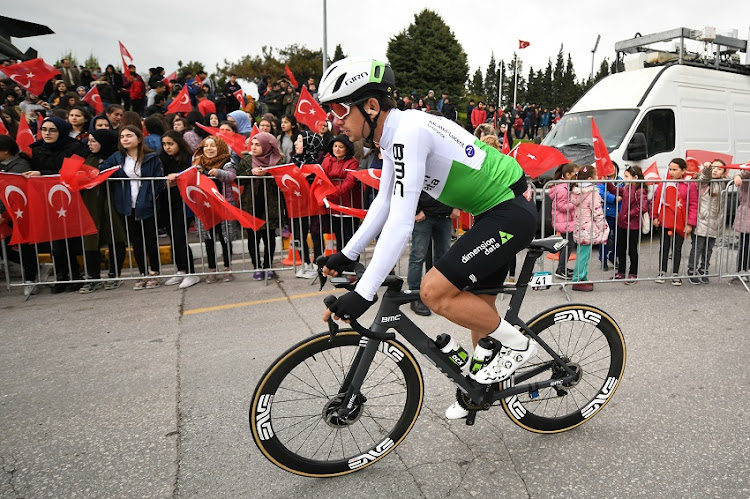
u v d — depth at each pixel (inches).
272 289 202.8
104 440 101.2
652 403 112.3
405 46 1873.8
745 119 343.0
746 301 183.9
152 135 247.0
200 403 115.1
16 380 127.3
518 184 85.0
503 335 87.4
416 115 77.0
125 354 141.9
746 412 107.9
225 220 203.3
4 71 345.7
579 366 99.3
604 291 199.8
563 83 2815.0
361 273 84.9
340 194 206.2
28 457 96.0
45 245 215.0
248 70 1455.5
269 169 201.8
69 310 179.5
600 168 235.3
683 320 164.2
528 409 99.7
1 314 175.8
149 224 204.1
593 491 84.4
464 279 81.0
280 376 82.4
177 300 189.8
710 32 330.3
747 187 206.2
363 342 85.7
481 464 92.0
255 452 97.0
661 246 211.0
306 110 292.5
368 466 91.7
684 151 303.3
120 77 488.7
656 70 308.3
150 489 86.7
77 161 188.4
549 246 89.8
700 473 88.4
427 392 118.4
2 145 192.2
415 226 171.6
